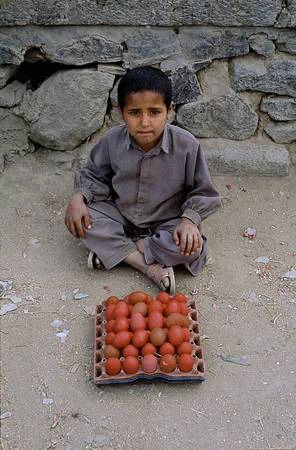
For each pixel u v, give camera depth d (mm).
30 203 3484
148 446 2211
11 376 2479
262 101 3664
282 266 3090
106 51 3504
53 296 2879
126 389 2426
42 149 3768
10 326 2709
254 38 3525
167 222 3049
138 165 2877
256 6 3396
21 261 3086
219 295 2902
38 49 3549
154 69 2654
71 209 2938
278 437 2250
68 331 2689
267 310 2824
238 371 2512
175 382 2414
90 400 2385
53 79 3607
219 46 3535
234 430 2271
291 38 3527
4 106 3666
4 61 3549
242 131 3713
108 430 2268
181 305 2623
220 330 2709
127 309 2590
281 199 3566
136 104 2580
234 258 3139
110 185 3102
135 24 3434
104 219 2980
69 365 2533
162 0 3367
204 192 2934
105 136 2961
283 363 2555
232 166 3705
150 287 2943
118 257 2977
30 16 3395
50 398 2389
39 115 3664
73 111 3625
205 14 3420
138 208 3031
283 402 2383
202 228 3340
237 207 3498
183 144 2818
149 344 2439
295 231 3332
